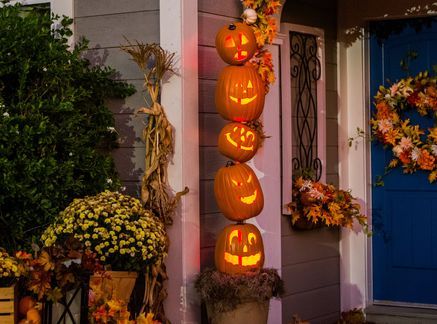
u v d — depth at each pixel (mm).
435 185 7316
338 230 7434
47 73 5461
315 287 7133
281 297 6203
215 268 5844
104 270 5023
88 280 4797
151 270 5516
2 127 5176
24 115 5332
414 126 7285
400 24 7422
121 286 5195
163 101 5695
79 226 5121
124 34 5902
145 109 5566
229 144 5527
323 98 7234
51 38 5566
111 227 5109
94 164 5621
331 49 7430
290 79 6844
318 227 7031
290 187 6797
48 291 4730
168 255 5668
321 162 7207
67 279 4746
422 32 7348
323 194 6836
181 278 5648
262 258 5605
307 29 7066
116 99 5922
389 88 7391
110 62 5945
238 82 5500
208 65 5984
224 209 5559
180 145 5652
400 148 7305
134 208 5273
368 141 7473
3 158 5168
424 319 7121
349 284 7469
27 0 6219
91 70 5957
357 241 7465
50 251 4793
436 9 7160
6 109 5281
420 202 7371
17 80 5504
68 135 5512
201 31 5941
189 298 5664
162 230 5395
